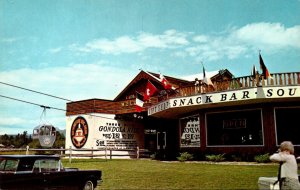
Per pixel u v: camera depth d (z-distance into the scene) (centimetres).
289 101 2188
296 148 2142
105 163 2392
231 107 2381
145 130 3978
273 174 1490
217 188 1138
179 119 2962
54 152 3139
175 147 3475
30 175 971
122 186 1215
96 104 3472
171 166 2034
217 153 2417
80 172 1130
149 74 3544
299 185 718
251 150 2258
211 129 2492
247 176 1432
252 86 2106
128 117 3578
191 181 1313
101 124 3484
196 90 2389
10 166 955
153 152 3353
